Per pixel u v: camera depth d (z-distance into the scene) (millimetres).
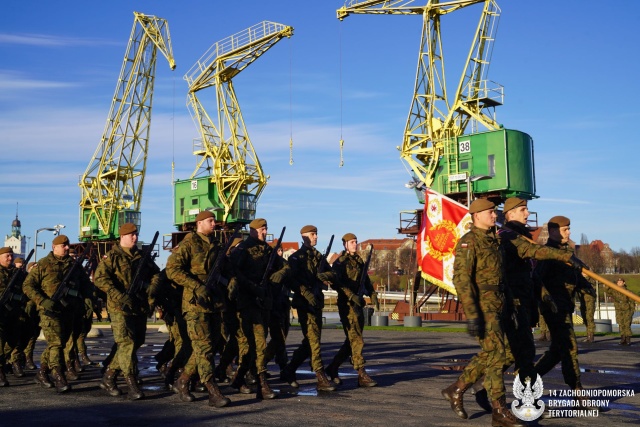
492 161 41281
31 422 6969
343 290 9320
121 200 76875
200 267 8203
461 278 6492
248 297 8680
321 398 8453
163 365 10875
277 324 9188
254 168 67562
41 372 9992
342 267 9648
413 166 45312
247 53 63750
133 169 76125
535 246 6980
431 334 23531
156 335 24859
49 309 9273
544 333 19328
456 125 45781
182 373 8414
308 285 9242
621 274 141250
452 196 43031
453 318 43188
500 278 6645
